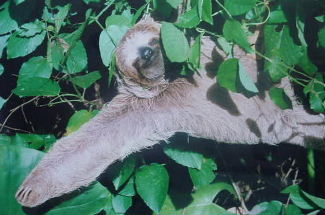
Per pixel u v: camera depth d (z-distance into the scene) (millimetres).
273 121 1604
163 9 1427
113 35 1477
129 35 1477
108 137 1503
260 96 1582
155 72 1500
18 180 1468
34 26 1539
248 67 1542
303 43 1398
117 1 1526
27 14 1554
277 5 1409
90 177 1483
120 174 1522
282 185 1970
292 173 1978
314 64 1482
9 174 1461
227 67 1317
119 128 1515
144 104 1552
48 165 1454
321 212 1642
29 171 1479
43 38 1543
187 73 1516
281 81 1570
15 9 1548
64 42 1558
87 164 1476
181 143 1572
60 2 1577
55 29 1533
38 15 1596
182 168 1713
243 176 1949
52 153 1475
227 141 1593
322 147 1645
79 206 1504
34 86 1517
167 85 1572
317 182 1870
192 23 1346
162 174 1497
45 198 1442
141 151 1585
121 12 1532
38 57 1552
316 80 1427
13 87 1818
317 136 1627
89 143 1490
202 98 1568
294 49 1405
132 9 1559
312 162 1775
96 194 1521
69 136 1504
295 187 1575
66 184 1459
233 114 1577
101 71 1740
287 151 1977
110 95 1739
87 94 1759
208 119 1564
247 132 1590
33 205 1436
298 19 1386
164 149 1564
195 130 1558
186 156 1561
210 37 1523
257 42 1496
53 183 1445
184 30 1363
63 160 1463
